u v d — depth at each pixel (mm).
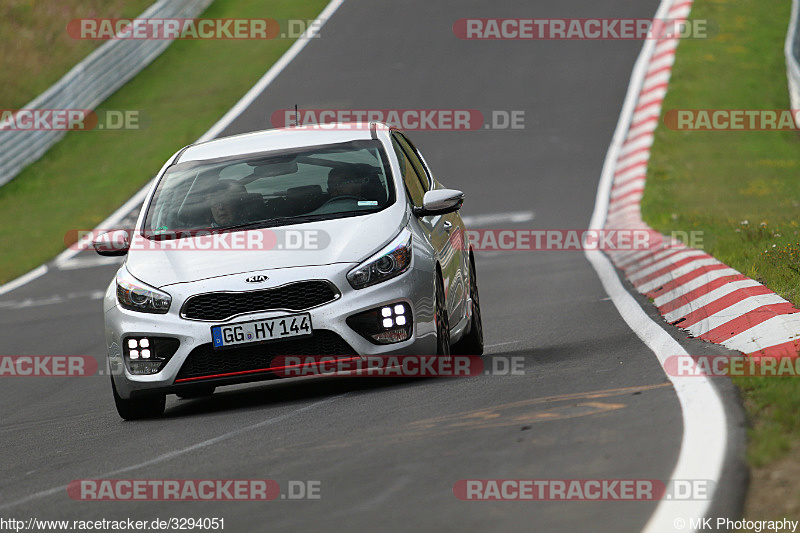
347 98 106438
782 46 113625
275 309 24297
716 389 18703
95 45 132000
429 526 13531
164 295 24875
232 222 26469
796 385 17672
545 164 83375
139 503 16672
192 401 28812
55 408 31000
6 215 90312
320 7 139625
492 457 16344
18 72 125000
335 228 25547
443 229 28219
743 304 27750
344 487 15844
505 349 29953
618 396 19641
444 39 121438
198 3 142500
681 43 113125
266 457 18625
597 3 128750
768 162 79812
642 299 36312
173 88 117875
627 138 88000
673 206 65500
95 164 100062
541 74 107438
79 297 59844
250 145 29641
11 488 19453
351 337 24172
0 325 53406
